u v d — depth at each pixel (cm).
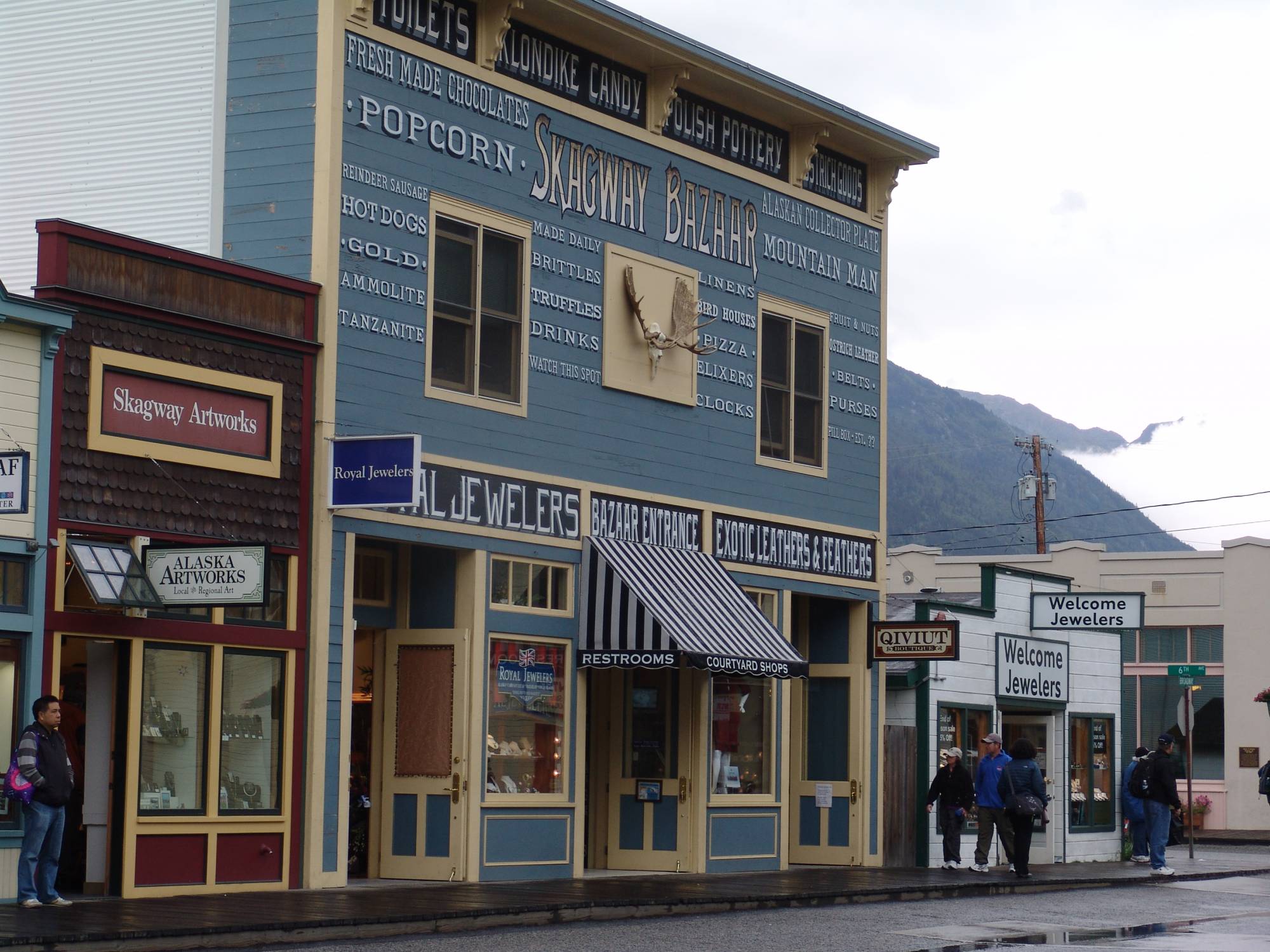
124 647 1892
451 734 2255
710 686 2619
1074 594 3162
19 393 1794
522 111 2391
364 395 2150
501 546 2311
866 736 2884
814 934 1789
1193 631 5072
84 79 2320
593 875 2477
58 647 1814
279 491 2059
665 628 2342
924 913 2078
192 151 2245
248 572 1819
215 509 1981
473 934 1742
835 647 2928
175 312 1950
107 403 1883
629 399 2536
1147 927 1916
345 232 2145
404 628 2311
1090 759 3341
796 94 2769
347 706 2106
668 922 1927
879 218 3067
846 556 2919
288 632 2052
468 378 2305
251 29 2206
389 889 2064
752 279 2772
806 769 2925
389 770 2292
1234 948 1672
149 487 1914
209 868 1952
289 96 2167
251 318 2042
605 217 2511
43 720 1716
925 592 3344
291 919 1652
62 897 1820
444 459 2242
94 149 2302
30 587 1791
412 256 2227
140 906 1755
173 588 1858
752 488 2745
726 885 2295
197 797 1953
